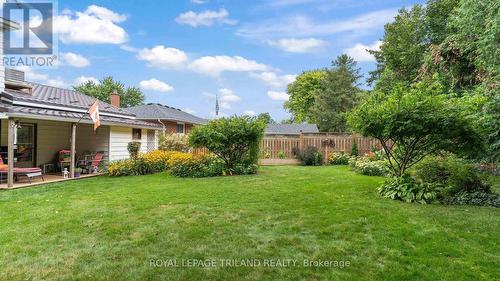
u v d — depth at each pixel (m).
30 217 5.57
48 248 4.12
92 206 6.36
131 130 15.37
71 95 14.91
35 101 10.59
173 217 5.47
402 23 22.30
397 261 3.64
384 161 11.25
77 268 3.55
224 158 11.83
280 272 3.43
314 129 34.97
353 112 7.75
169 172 12.15
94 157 12.99
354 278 3.27
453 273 3.33
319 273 3.39
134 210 5.98
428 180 7.21
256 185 8.66
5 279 3.31
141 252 3.98
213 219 5.33
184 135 18.38
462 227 4.77
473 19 9.52
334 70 41.12
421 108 6.43
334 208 5.93
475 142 6.75
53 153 13.35
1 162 10.12
